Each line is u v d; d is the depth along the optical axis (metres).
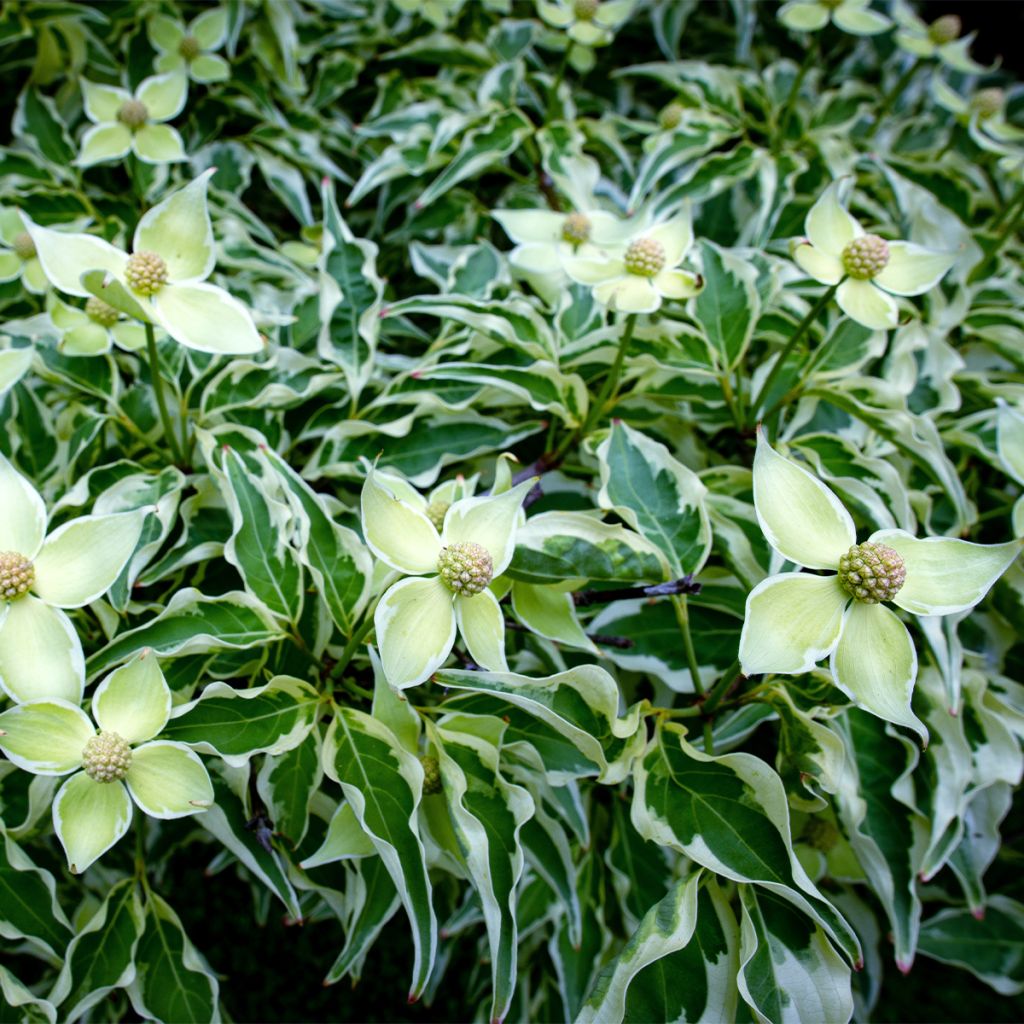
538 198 0.65
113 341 0.47
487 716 0.40
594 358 0.49
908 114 0.80
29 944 0.46
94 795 0.35
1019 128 0.82
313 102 0.72
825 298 0.44
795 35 0.86
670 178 0.69
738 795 0.38
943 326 0.55
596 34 0.60
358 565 0.41
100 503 0.42
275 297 0.54
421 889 0.36
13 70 0.71
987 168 0.72
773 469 0.37
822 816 0.50
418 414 0.48
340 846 0.38
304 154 0.66
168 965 0.42
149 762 0.36
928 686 0.45
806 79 0.75
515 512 0.38
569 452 0.50
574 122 0.66
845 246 0.44
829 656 0.36
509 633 0.45
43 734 0.35
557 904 0.47
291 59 0.66
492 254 0.55
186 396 0.46
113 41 0.69
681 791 0.38
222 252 0.56
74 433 0.46
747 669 0.35
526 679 0.36
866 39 0.83
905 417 0.46
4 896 0.40
